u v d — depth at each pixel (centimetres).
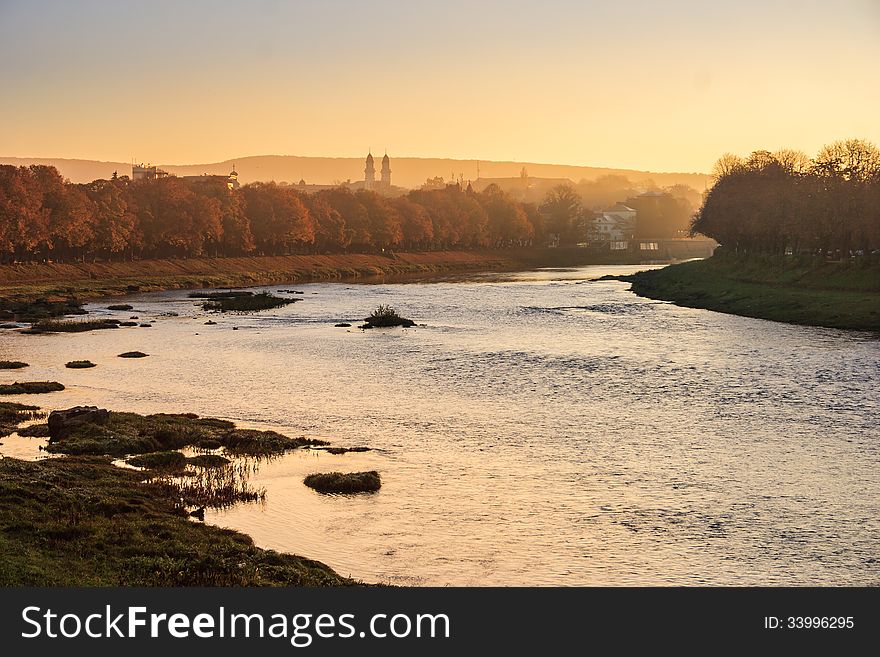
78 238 17362
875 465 4744
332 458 5031
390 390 6956
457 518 4031
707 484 4472
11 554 3231
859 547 3662
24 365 8194
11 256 17088
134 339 10062
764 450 5066
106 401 6612
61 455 4931
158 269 18725
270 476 4684
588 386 6994
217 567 3266
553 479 4584
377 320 11144
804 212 14688
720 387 6844
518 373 7625
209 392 6950
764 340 9331
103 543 3450
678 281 16375
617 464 4838
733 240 18800
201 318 12256
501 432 5569
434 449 5194
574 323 11281
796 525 3906
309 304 14338
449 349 9106
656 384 7019
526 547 3684
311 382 7338
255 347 9394
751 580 3359
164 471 4703
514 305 13838
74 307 13225
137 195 19850
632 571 3444
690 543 3716
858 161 15775
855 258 14212
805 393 6556
